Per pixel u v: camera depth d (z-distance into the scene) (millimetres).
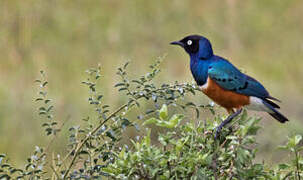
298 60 21750
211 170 7039
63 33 22844
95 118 14750
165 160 6785
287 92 18672
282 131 13273
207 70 9711
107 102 15883
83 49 21812
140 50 21891
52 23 23312
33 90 17906
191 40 9859
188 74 20031
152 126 11867
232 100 9703
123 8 24594
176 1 24906
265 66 21391
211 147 7098
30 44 21984
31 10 23641
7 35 22375
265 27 23984
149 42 22672
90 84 7758
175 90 7703
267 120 14258
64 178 7367
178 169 6797
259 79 20312
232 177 7066
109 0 24906
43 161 7578
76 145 7621
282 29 23984
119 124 7539
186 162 6816
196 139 7113
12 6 23734
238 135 6770
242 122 7309
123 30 23203
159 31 23391
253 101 9727
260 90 9727
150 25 23734
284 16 24750
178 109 12312
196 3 25047
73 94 17375
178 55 21734
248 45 22969
